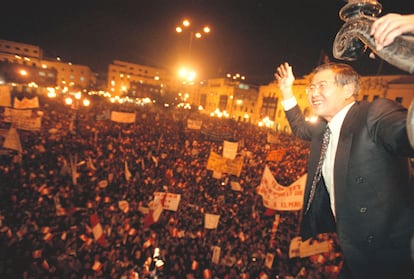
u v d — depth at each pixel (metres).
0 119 18.19
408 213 1.08
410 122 0.61
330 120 1.35
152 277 7.70
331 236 10.27
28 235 7.60
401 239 1.08
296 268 8.12
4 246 7.20
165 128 27.66
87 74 85.56
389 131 0.92
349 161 1.12
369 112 1.09
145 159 16.23
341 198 1.17
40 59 74.44
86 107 34.41
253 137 30.41
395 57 0.69
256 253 8.73
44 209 9.30
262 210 11.72
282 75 2.21
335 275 7.91
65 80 83.25
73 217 9.20
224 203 11.95
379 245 1.10
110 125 24.91
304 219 1.64
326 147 1.40
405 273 1.11
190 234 9.42
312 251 8.11
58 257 7.13
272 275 7.89
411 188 1.11
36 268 6.55
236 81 66.88
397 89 32.41
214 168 11.84
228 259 8.48
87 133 20.98
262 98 60.25
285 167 18.64
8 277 6.52
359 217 1.11
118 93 90.94
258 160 18.97
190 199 11.84
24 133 17.17
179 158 16.62
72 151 15.88
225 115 56.25
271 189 8.59
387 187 1.05
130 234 8.86
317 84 1.32
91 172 13.09
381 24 0.72
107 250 7.90
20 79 60.25
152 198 11.27
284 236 9.79
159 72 94.69
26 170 12.20
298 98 45.41
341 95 1.27
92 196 10.90
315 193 1.53
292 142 30.38
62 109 30.56
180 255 8.32
